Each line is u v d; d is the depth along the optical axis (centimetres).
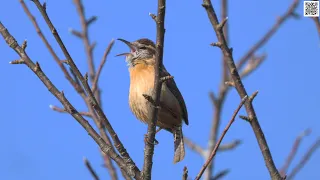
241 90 880
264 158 862
